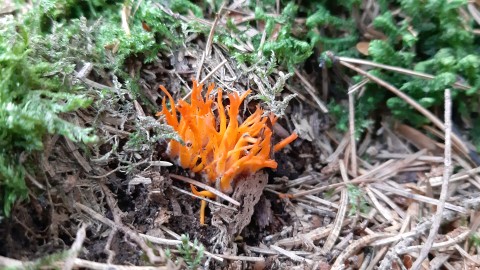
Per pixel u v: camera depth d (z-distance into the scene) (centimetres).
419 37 22
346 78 23
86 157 17
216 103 19
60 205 16
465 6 21
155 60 20
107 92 18
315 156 22
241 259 17
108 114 18
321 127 23
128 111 18
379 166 22
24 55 15
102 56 19
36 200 15
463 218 19
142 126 17
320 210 20
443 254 18
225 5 22
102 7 21
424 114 21
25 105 14
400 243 17
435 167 21
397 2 22
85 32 19
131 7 21
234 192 18
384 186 21
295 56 21
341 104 23
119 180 17
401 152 22
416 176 21
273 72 21
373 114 23
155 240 16
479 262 18
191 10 22
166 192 18
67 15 20
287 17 22
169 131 17
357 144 23
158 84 20
